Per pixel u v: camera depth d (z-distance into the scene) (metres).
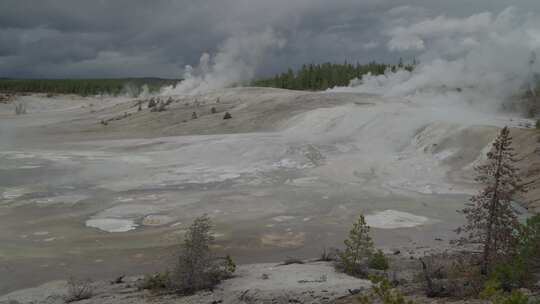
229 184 30.41
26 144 50.59
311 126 51.38
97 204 25.38
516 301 7.02
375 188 29.75
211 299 11.12
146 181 31.02
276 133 51.47
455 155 35.38
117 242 19.36
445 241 19.50
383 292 8.09
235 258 17.73
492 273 9.74
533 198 24.67
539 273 10.70
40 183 30.31
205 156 39.78
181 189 28.95
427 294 9.55
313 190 29.00
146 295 12.23
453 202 26.44
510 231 10.99
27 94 137.12
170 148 44.31
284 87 126.44
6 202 25.64
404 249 18.22
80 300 12.37
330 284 12.02
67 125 74.12
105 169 34.91
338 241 19.83
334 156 38.56
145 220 22.52
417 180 31.81
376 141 42.81
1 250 18.17
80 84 156.75
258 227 21.58
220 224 21.94
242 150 40.84
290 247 19.09
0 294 14.02
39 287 14.40
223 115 66.50
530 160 29.55
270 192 28.33
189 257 12.81
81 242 19.34
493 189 11.09
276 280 13.07
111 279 15.10
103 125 70.69
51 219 22.59
